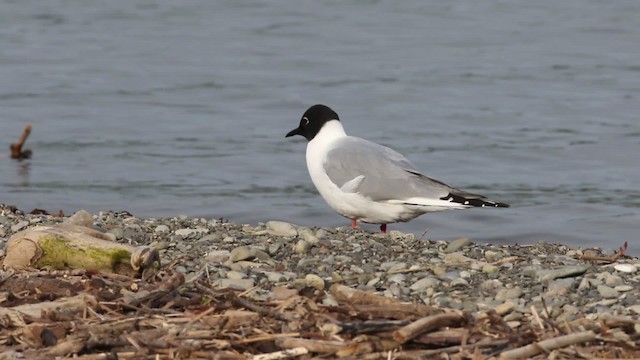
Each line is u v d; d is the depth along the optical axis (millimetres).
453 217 16078
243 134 22500
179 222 11656
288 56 31203
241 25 36125
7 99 25312
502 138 22078
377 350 7031
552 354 7012
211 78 28234
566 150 21094
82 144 21391
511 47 32406
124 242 10734
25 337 7242
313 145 12648
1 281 8305
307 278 9031
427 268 9578
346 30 35188
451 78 28219
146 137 22062
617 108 24750
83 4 39625
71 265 8992
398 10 38750
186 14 38000
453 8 39062
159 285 8203
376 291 9008
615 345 7270
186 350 6957
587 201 17500
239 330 7328
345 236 11141
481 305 8492
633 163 20219
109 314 7703
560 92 26500
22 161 19953
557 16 37125
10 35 33594
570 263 9992
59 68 29094
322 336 7195
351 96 26219
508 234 15320
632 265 9859
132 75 28469
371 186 12062
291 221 16016
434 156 20688
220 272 9312
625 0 39531
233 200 17344
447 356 6957
